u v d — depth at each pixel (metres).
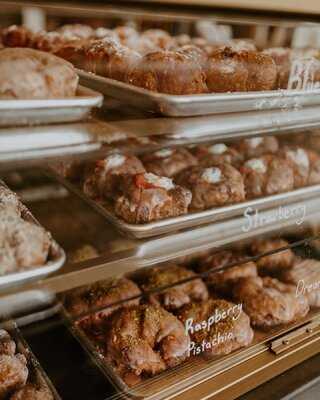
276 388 0.62
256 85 0.64
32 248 0.47
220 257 0.79
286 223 0.71
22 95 0.45
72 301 0.65
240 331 0.66
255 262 0.80
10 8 0.53
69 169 0.66
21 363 0.56
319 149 0.82
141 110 0.55
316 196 0.73
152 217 0.59
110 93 0.55
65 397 0.57
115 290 0.68
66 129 0.48
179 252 0.60
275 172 0.71
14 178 0.66
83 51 0.60
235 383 0.62
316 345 0.70
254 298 0.71
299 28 0.70
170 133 0.55
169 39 0.69
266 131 0.64
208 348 0.65
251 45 0.71
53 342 0.62
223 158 0.72
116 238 0.59
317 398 0.64
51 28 0.61
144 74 0.57
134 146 0.53
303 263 0.81
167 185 0.61
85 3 0.51
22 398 0.54
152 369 0.61
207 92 0.61
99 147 0.50
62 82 0.47
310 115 0.67
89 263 0.52
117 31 0.66
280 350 0.68
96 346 0.64
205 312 0.67
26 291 0.47
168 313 0.66
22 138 0.45
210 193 0.64
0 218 0.48
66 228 0.62
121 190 0.62
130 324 0.63
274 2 0.52
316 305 0.77
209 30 0.71
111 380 0.60
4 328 0.57
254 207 0.66
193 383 0.61
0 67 0.45
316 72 0.68
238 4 0.51
